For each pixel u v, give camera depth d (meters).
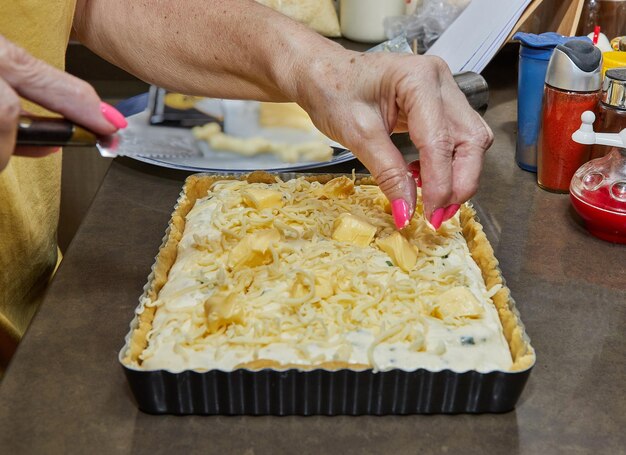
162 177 1.12
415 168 0.82
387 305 0.71
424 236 0.84
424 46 1.63
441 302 0.71
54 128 0.56
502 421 0.65
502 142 1.26
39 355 0.73
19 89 0.56
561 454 0.62
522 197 1.07
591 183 0.95
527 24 1.46
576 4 1.34
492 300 0.76
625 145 0.91
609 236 0.95
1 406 0.67
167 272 0.81
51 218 1.05
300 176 0.99
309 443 0.63
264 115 1.12
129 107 1.21
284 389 0.63
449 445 0.63
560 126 1.03
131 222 0.99
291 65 0.81
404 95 0.71
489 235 0.97
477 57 1.33
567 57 0.99
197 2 0.93
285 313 0.70
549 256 0.92
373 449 0.62
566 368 0.73
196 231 0.86
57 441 0.63
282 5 1.71
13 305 0.97
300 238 0.82
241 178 0.99
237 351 0.65
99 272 0.88
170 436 0.64
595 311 0.82
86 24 0.99
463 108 0.73
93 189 1.67
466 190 0.73
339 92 0.76
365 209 0.90
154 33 0.96
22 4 0.90
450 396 0.64
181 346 0.66
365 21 1.70
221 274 0.73
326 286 0.72
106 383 0.70
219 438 0.63
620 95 0.96
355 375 0.62
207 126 1.07
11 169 0.91
